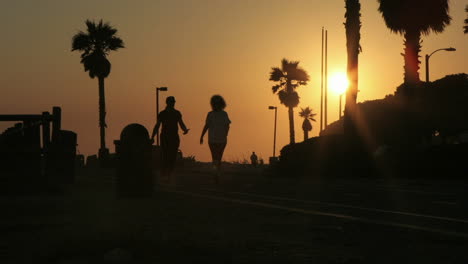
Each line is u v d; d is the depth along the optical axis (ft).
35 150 43.47
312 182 66.03
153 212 32.50
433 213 34.42
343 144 90.53
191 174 85.46
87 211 32.58
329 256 20.98
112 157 132.05
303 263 19.79
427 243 23.88
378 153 86.94
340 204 38.93
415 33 136.67
